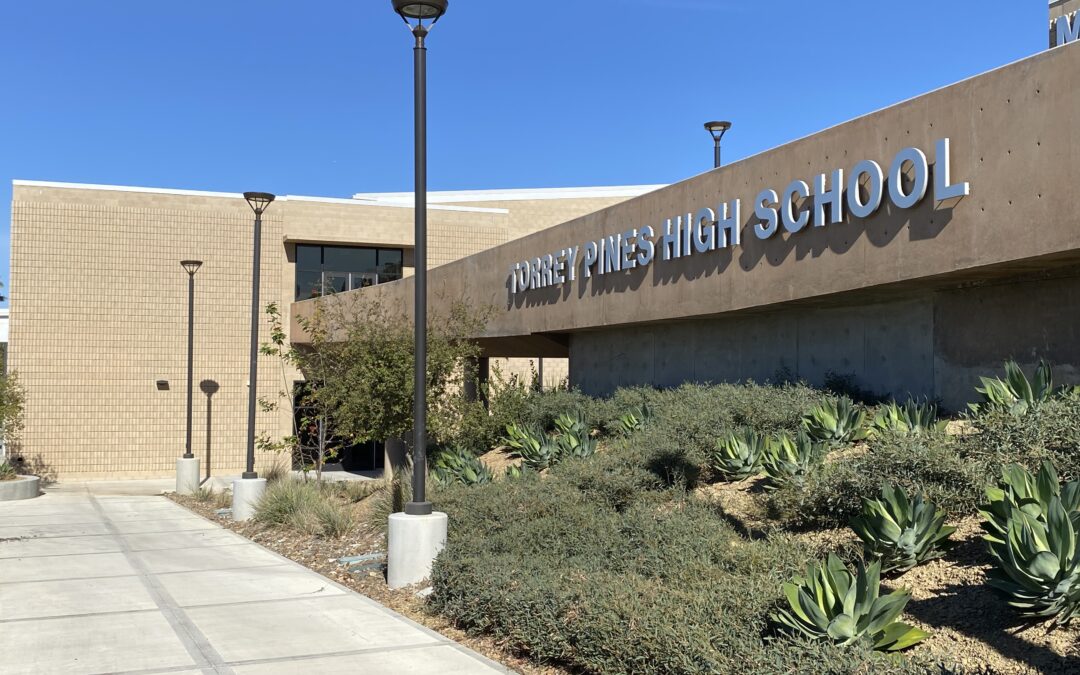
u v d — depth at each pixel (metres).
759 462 11.46
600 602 6.84
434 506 12.29
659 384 19.03
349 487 19.83
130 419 30.75
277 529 15.96
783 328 15.78
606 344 20.97
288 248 33.44
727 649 5.93
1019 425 8.59
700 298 16.05
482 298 24.06
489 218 35.88
